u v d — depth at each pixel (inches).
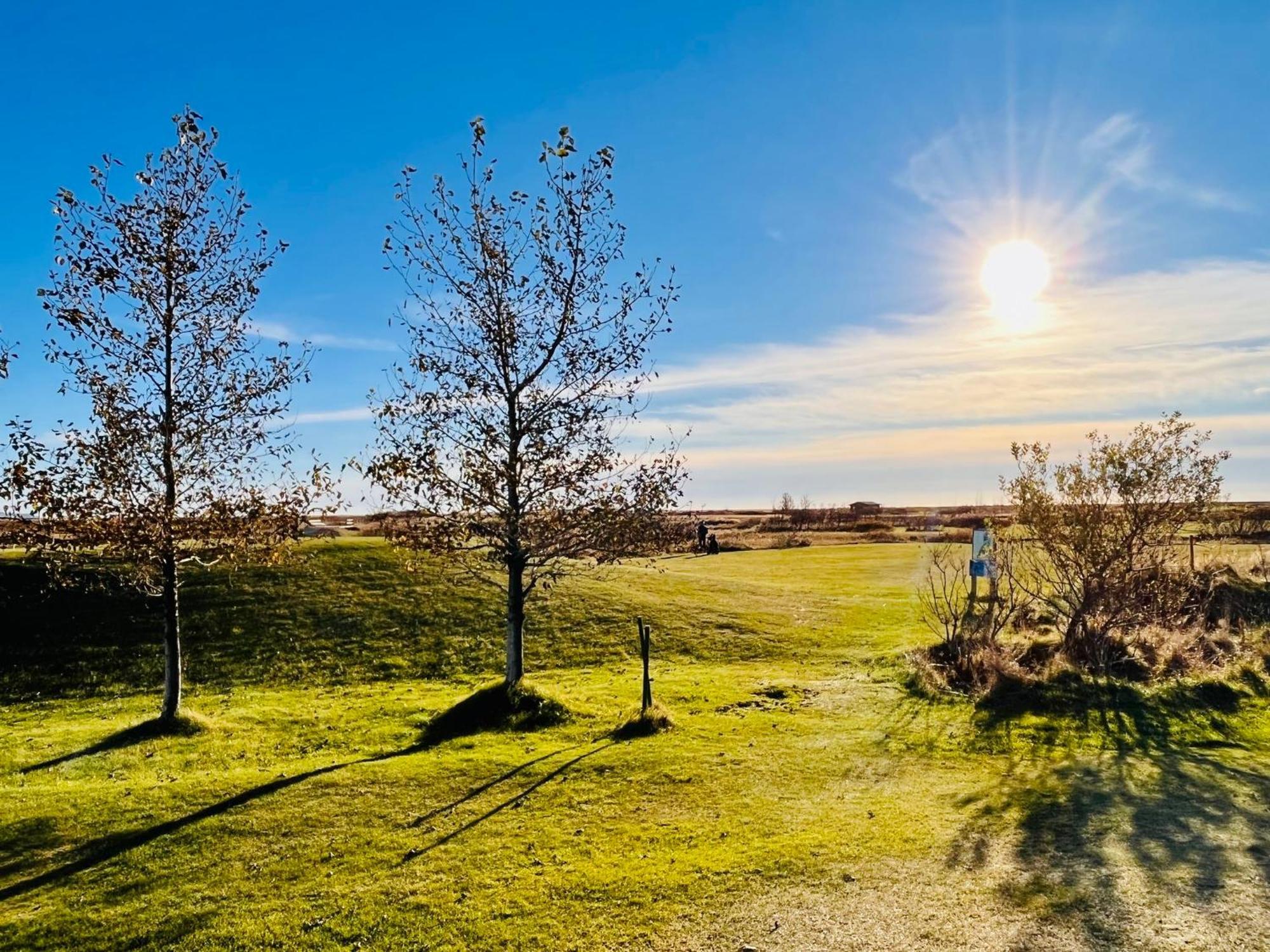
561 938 335.3
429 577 1223.5
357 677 919.0
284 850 440.1
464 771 561.3
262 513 717.9
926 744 595.2
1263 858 370.6
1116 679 745.6
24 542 655.1
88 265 656.4
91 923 370.3
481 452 746.8
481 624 1083.3
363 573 1223.5
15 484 620.1
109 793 532.1
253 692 863.7
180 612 1055.6
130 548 674.2
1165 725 618.2
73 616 1026.1
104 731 709.9
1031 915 327.9
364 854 431.5
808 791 502.0
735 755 578.9
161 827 474.9
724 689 809.5
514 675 744.3
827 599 1326.3
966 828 423.2
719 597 1293.1
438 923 353.1
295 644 997.2
